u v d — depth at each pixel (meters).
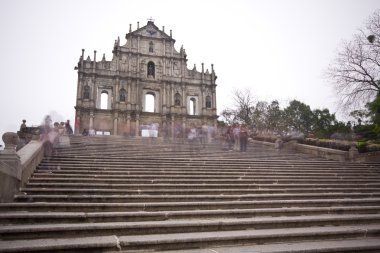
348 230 6.81
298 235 6.46
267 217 7.67
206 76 50.50
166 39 50.34
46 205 7.16
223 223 6.77
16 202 7.46
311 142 21.22
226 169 12.73
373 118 29.69
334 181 11.88
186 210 7.91
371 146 17.80
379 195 10.45
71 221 6.55
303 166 14.41
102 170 11.21
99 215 6.73
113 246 5.51
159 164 12.77
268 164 14.47
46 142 13.04
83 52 44.78
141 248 5.62
